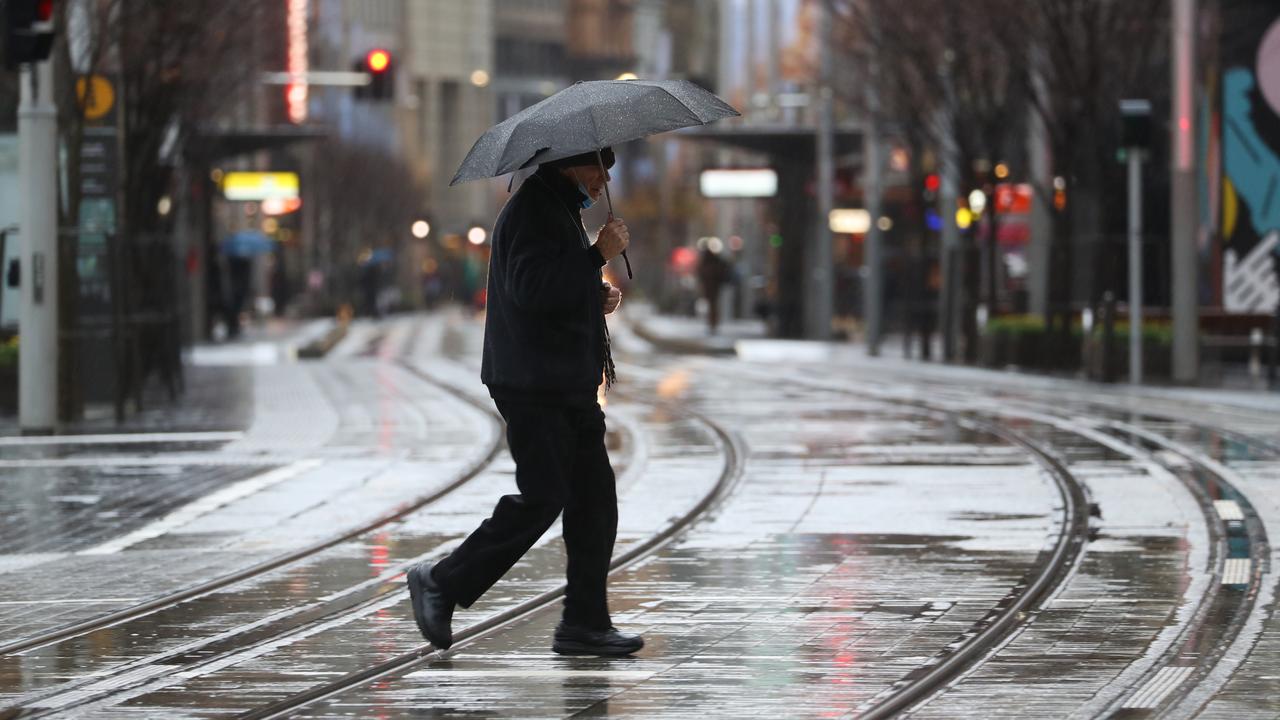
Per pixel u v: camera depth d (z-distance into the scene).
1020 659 19.47
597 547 19.81
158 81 64.62
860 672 18.92
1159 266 77.88
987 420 51.16
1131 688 17.95
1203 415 52.28
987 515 31.08
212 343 120.19
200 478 39.09
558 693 18.19
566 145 18.06
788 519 31.03
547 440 18.80
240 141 103.62
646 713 17.30
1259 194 85.25
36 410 50.72
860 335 129.62
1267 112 85.06
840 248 152.00
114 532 31.22
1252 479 35.59
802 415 54.06
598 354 19.11
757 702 17.67
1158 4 75.81
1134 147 69.44
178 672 19.59
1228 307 86.12
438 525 31.27
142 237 63.91
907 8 83.94
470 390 68.75
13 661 20.36
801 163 121.00
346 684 18.83
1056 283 79.62
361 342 132.00
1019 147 94.56
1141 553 26.53
